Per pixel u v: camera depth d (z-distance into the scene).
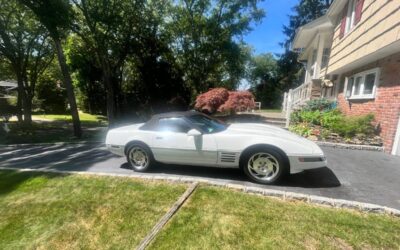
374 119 6.96
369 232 2.64
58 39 10.67
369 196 3.54
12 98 25.00
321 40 11.94
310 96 11.31
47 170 5.34
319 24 11.51
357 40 7.65
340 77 10.84
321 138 7.27
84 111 26.95
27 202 3.77
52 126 16.52
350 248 2.41
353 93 8.84
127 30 16.28
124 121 19.28
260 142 3.90
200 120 4.78
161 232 2.78
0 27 14.48
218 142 4.15
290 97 11.31
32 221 3.22
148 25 17.58
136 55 18.50
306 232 2.67
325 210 3.11
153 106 19.39
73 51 18.52
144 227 2.90
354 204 3.16
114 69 17.69
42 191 4.14
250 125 5.02
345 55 8.88
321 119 8.21
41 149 8.75
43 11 9.70
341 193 3.64
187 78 21.19
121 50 16.83
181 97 19.59
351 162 5.26
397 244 2.46
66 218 3.22
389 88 6.30
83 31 14.34
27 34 16.33
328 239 2.55
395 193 3.65
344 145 6.64
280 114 13.23
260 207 3.22
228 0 18.88
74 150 8.07
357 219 2.89
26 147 9.54
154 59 18.62
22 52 16.72
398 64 5.92
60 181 4.53
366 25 6.93
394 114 6.02
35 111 26.14
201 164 4.40
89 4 13.00
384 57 6.65
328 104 10.08
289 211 3.10
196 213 3.13
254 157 4.01
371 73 7.41
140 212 3.24
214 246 2.51
